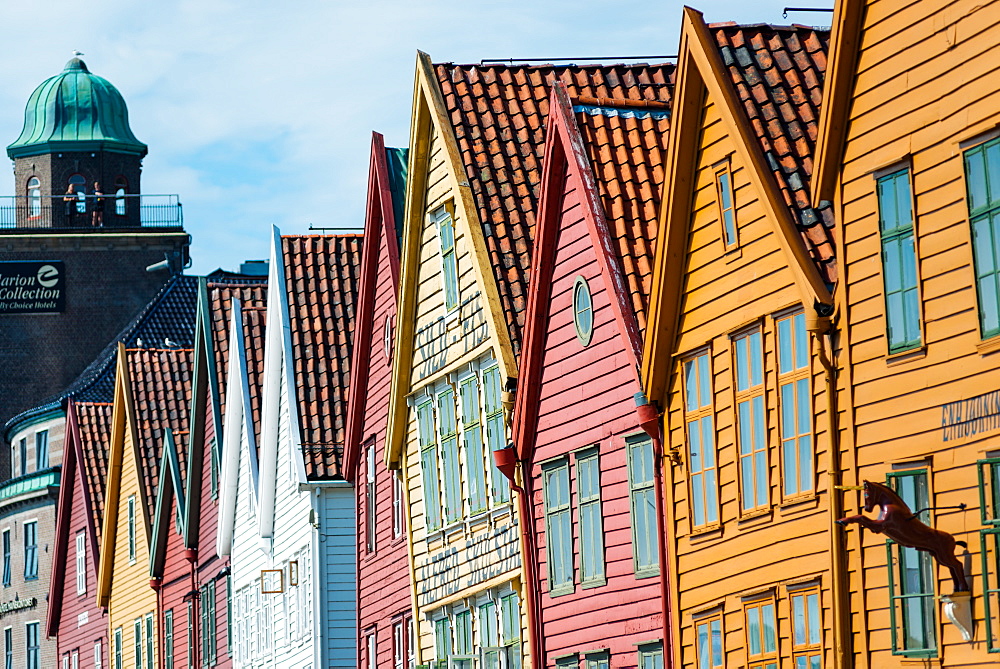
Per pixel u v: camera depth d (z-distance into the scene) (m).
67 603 70.00
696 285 24.39
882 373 20.62
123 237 96.94
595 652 27.08
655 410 25.11
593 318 27.22
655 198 26.83
